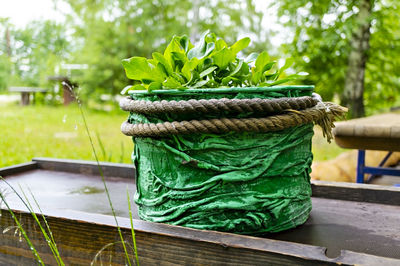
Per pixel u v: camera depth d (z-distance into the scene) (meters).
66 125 5.09
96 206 0.88
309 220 0.81
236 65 0.78
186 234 0.67
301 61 4.37
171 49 0.80
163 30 7.96
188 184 0.73
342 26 4.10
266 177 0.72
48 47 9.50
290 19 4.46
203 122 0.69
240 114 0.70
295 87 0.73
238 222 0.72
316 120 0.76
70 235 0.73
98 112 7.29
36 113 6.61
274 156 0.72
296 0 4.27
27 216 0.76
